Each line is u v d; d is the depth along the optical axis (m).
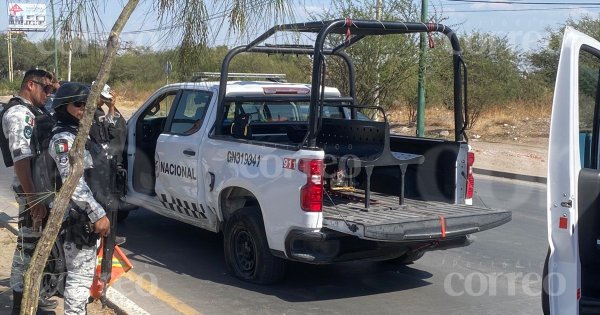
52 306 5.28
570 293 4.04
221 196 6.95
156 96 8.21
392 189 7.16
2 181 13.04
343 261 6.19
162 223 9.39
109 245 5.26
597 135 5.15
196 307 6.06
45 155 4.50
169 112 7.85
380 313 6.03
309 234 5.98
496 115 28.56
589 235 4.35
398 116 28.94
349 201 6.80
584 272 4.39
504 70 26.88
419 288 6.80
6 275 6.31
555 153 4.03
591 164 5.14
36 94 4.87
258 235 6.54
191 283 6.76
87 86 4.36
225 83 7.10
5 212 9.18
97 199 4.71
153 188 8.17
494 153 19.92
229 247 6.93
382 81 20.22
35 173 4.64
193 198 7.29
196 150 7.22
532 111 29.14
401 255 6.90
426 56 19.52
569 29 4.13
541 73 29.77
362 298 6.44
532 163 18.05
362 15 16.55
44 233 3.61
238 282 6.82
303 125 7.84
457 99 6.95
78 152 3.55
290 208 6.10
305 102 7.86
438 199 7.01
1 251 7.19
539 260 8.02
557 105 4.02
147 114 8.34
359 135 6.77
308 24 4.98
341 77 14.22
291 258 6.19
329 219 5.99
